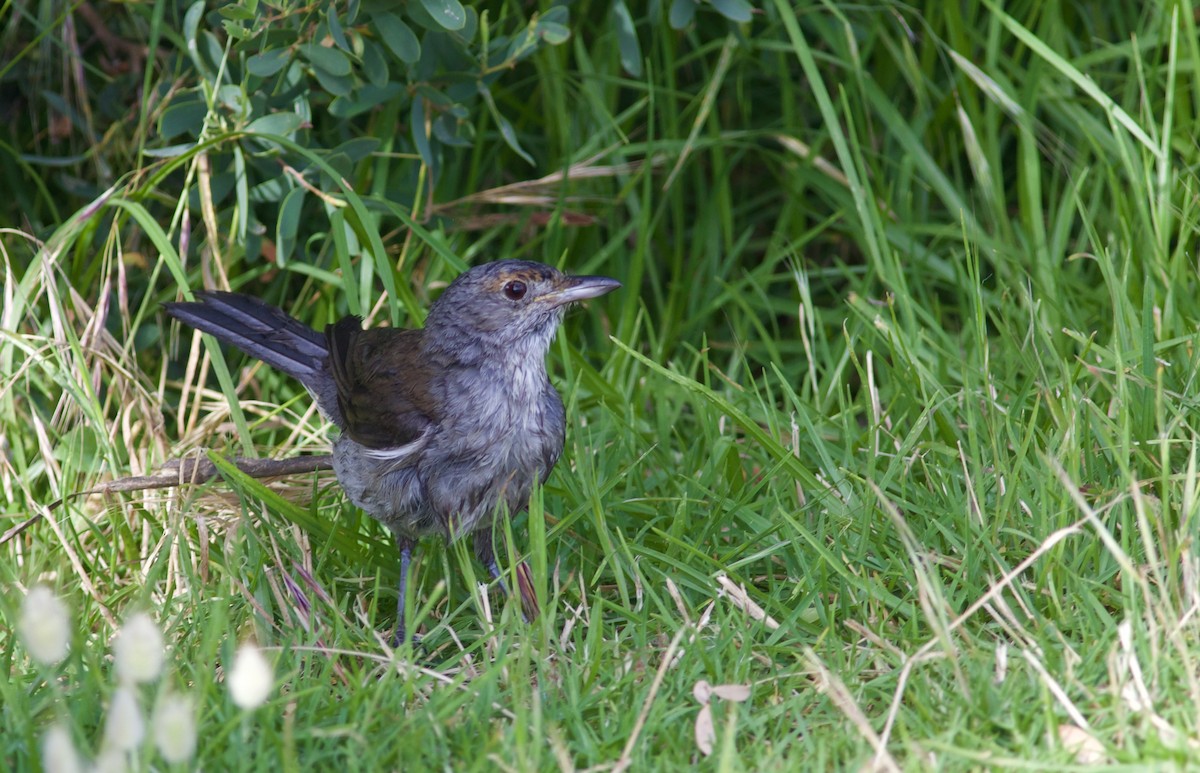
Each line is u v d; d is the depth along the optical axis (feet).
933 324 33.35
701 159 42.83
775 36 40.16
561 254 39.58
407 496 26.55
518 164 41.27
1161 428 23.82
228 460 29.91
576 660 23.00
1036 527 25.16
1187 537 22.26
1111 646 21.36
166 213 37.47
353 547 27.81
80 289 34.14
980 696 20.22
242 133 31.50
